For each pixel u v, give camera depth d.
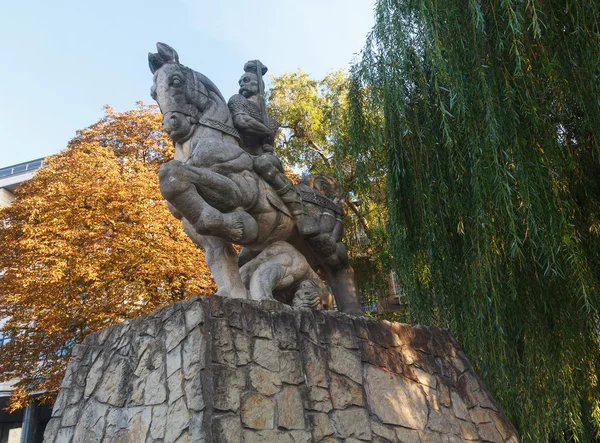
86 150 14.27
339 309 5.28
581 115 5.13
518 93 4.75
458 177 5.21
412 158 5.63
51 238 11.97
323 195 5.36
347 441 3.78
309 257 5.18
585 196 5.36
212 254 4.30
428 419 4.44
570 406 4.82
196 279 12.95
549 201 4.53
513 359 4.95
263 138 4.98
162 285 12.92
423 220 5.43
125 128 15.54
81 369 4.30
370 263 12.38
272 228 4.56
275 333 3.80
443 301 5.46
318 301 4.52
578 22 4.73
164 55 4.57
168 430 3.30
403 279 5.68
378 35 5.76
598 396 5.02
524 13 4.81
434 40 5.09
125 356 3.95
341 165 6.49
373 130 5.82
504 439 4.86
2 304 12.84
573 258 4.41
